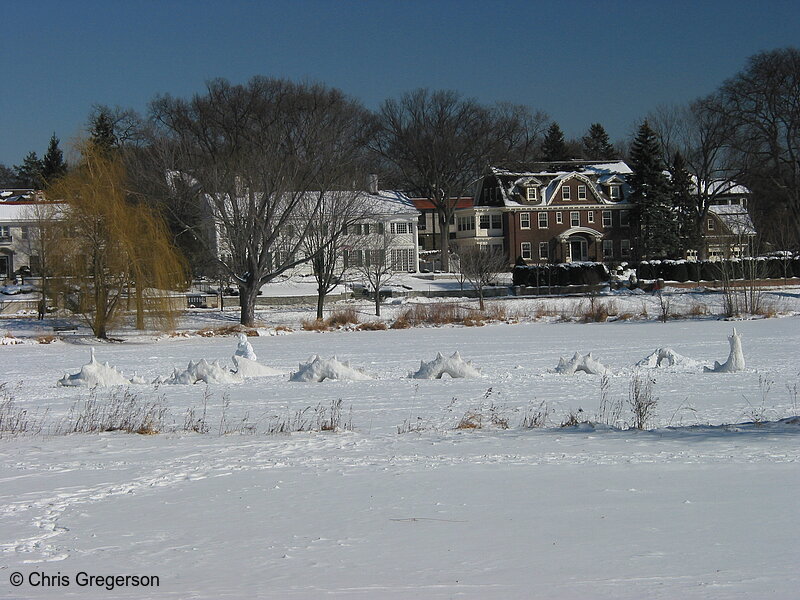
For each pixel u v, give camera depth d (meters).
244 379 34.28
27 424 22.33
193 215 69.69
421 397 26.94
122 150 83.38
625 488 12.23
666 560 8.78
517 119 118.12
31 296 83.81
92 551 9.75
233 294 83.31
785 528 9.91
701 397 25.38
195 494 12.76
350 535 10.22
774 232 98.00
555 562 8.84
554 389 28.33
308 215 71.31
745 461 14.04
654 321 67.75
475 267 79.81
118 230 60.31
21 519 11.38
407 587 8.09
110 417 22.52
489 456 15.42
